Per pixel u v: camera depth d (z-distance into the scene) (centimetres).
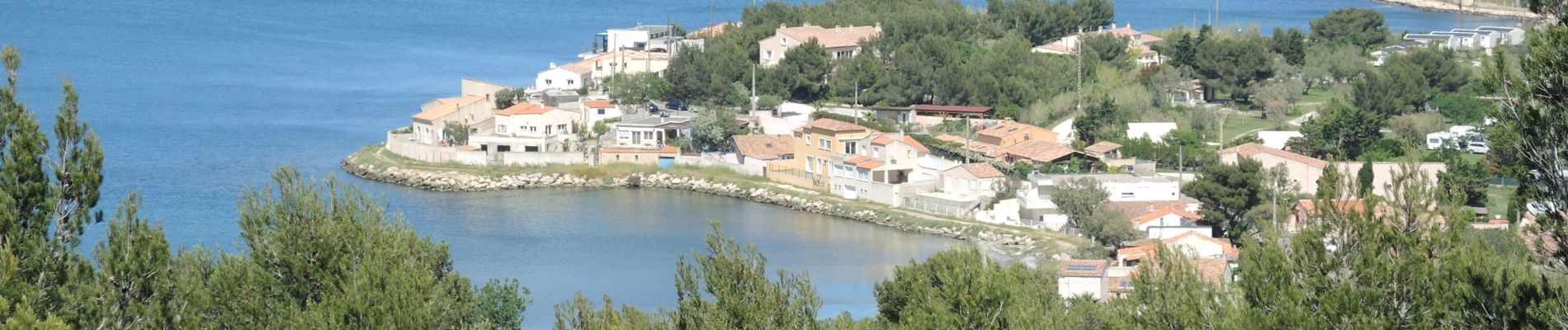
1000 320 4822
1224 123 15538
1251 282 4188
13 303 4456
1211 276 7700
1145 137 14275
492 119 15888
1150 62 18925
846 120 15350
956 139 14462
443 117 15550
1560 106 3481
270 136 17138
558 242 11694
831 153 13712
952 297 4844
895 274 6500
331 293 5275
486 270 10706
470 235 11944
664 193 13975
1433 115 14962
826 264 10825
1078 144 14250
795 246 11481
